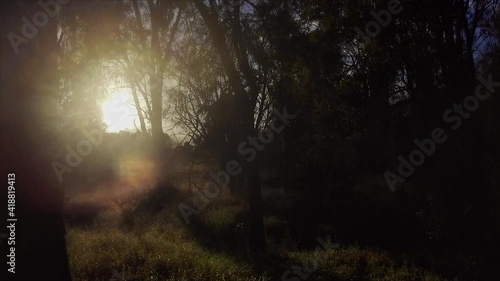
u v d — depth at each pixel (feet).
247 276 37.52
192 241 55.42
